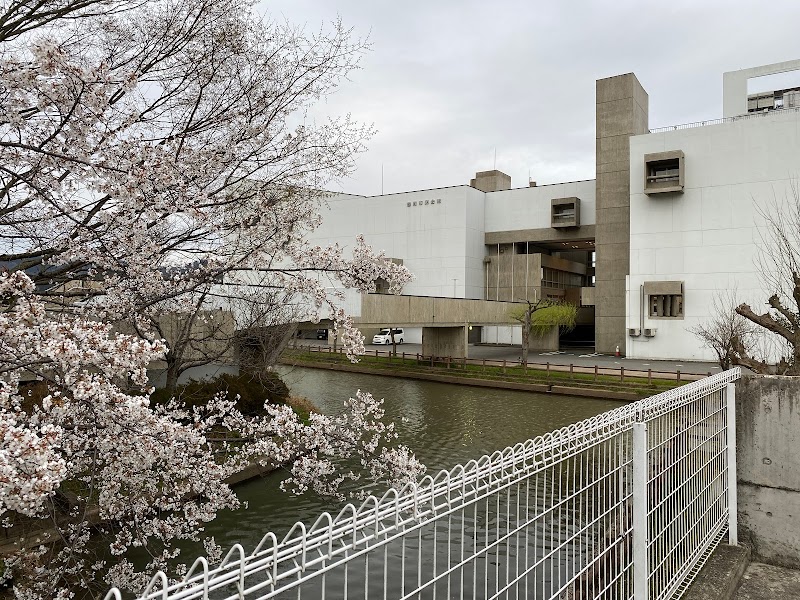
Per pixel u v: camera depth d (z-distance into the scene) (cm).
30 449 232
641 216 3294
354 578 614
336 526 191
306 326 1195
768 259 2912
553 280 4541
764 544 504
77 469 433
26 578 486
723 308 2614
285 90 614
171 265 586
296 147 634
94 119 394
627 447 364
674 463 401
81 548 534
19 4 445
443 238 4262
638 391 2083
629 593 342
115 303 502
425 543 633
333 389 2323
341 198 4684
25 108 412
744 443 520
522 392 2306
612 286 3584
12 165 426
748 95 3631
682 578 412
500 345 4309
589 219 3981
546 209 4166
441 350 3039
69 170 409
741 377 530
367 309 2111
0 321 302
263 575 610
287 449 561
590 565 310
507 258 4300
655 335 3212
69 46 501
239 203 581
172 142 533
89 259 464
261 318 1030
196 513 556
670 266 3203
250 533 842
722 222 3067
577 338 5172
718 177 3088
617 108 3603
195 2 542
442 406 2011
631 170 3331
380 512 202
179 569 559
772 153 2956
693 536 444
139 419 345
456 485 231
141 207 432
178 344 867
